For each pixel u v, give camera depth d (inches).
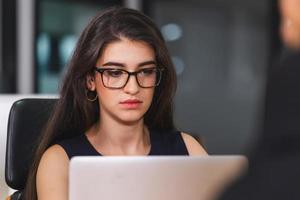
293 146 31.0
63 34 227.5
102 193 46.1
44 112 74.2
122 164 46.1
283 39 33.1
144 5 245.3
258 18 240.2
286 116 31.3
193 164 47.1
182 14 247.0
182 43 247.8
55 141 65.8
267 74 33.4
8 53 216.2
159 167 46.3
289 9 32.4
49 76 225.0
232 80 245.3
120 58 57.9
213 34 245.8
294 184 30.2
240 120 244.7
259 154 32.0
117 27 58.6
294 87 31.4
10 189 78.4
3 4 214.7
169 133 70.2
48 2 222.7
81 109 64.4
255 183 31.2
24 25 217.2
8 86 201.8
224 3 243.0
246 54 243.0
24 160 73.2
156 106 68.1
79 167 45.8
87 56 59.9
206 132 247.0
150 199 46.7
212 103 247.4
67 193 58.6
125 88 58.5
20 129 73.2
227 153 244.4
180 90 247.1
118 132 63.1
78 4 229.8
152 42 59.4
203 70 247.0
